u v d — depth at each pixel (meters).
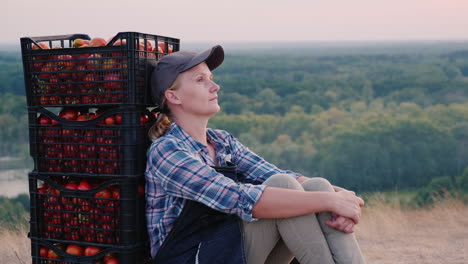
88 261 1.88
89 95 1.85
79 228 1.90
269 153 42.88
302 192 1.77
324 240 1.78
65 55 1.87
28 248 3.89
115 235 1.85
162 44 2.08
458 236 4.81
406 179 34.59
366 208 6.00
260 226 1.83
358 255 1.81
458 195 6.37
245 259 1.78
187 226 1.79
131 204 1.83
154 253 1.86
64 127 1.89
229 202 1.75
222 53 2.03
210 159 1.94
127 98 1.79
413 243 4.52
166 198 1.84
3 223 4.59
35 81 1.92
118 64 1.80
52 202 1.94
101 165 1.85
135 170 1.83
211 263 1.76
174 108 1.96
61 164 1.91
